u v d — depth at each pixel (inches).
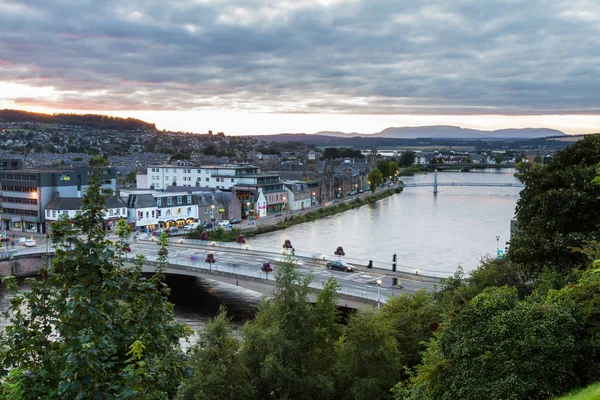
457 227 5654.5
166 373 680.4
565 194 1831.9
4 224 5221.5
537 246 1863.9
